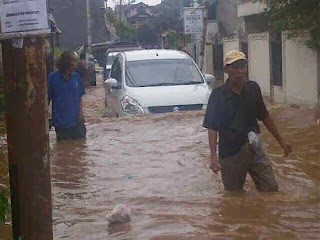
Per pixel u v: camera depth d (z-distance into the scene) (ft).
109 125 40.65
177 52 48.80
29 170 12.08
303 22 44.47
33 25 11.69
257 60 60.59
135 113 43.21
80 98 35.60
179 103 43.55
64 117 35.19
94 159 32.04
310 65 47.98
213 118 24.22
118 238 21.20
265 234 21.24
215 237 21.01
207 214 22.99
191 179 27.73
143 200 24.89
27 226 12.24
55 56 84.79
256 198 24.36
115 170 29.86
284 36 52.65
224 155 24.77
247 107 24.38
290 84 52.11
